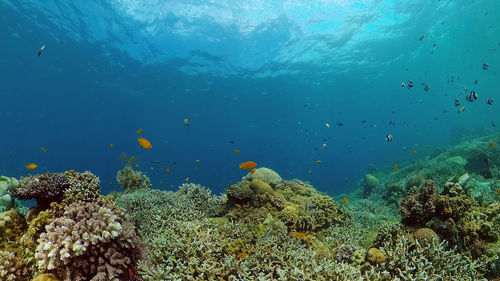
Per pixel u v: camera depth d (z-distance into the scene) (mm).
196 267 4059
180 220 5969
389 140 11109
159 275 3818
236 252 4707
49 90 40906
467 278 4309
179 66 32188
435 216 5445
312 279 4023
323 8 21906
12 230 4508
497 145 12219
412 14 23516
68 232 3793
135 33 25297
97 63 31781
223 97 42250
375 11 22562
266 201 7453
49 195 5121
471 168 12000
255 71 33500
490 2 22875
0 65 32656
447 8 23453
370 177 17078
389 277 4203
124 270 3986
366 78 38531
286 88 39250
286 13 22578
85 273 3723
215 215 7641
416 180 11656
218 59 30359
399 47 29828
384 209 10938
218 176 64375
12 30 25094
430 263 4254
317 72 34312
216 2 21219
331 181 55062
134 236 4664
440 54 34781
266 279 4070
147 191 8859
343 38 26531
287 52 28938
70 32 25547
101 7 21578
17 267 3889
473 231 5062
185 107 47406
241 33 25391
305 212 7484
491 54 37281
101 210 4309
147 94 41438
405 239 4750
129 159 11594
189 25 24000
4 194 5559
